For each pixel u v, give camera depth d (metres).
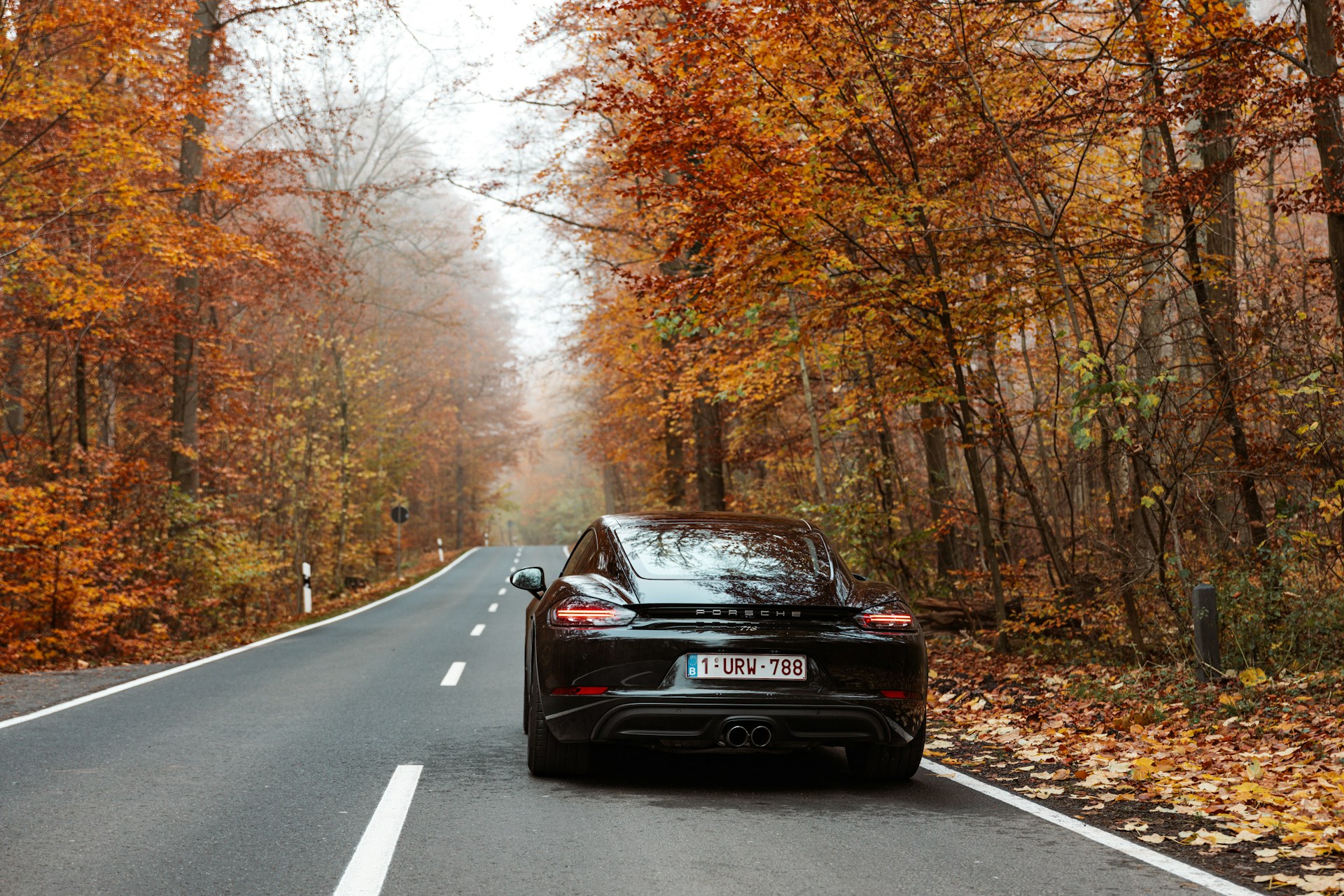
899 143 11.46
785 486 22.05
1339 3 8.95
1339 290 9.27
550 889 3.98
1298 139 9.30
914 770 6.01
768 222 10.65
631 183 19.44
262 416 27.92
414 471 50.38
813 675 5.48
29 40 14.64
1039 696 9.41
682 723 5.38
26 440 17.48
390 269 42.75
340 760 6.52
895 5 10.28
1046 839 4.80
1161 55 10.16
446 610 22.02
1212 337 10.35
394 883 4.04
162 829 4.84
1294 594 9.37
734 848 4.59
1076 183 10.83
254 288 21.98
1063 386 14.82
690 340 18.97
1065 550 15.28
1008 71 10.88
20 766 6.29
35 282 16.55
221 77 20.14
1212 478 10.45
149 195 16.58
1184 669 9.28
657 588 5.67
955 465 21.06
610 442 35.06
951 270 11.43
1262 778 5.96
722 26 10.21
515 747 6.97
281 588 27.22
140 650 15.61
